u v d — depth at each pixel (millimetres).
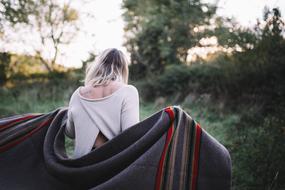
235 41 10844
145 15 16797
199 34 14953
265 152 4816
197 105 9891
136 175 2342
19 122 3064
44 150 2672
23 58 15055
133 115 2562
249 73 9680
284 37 9633
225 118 8367
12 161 2916
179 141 2502
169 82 12719
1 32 13469
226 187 2516
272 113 7500
